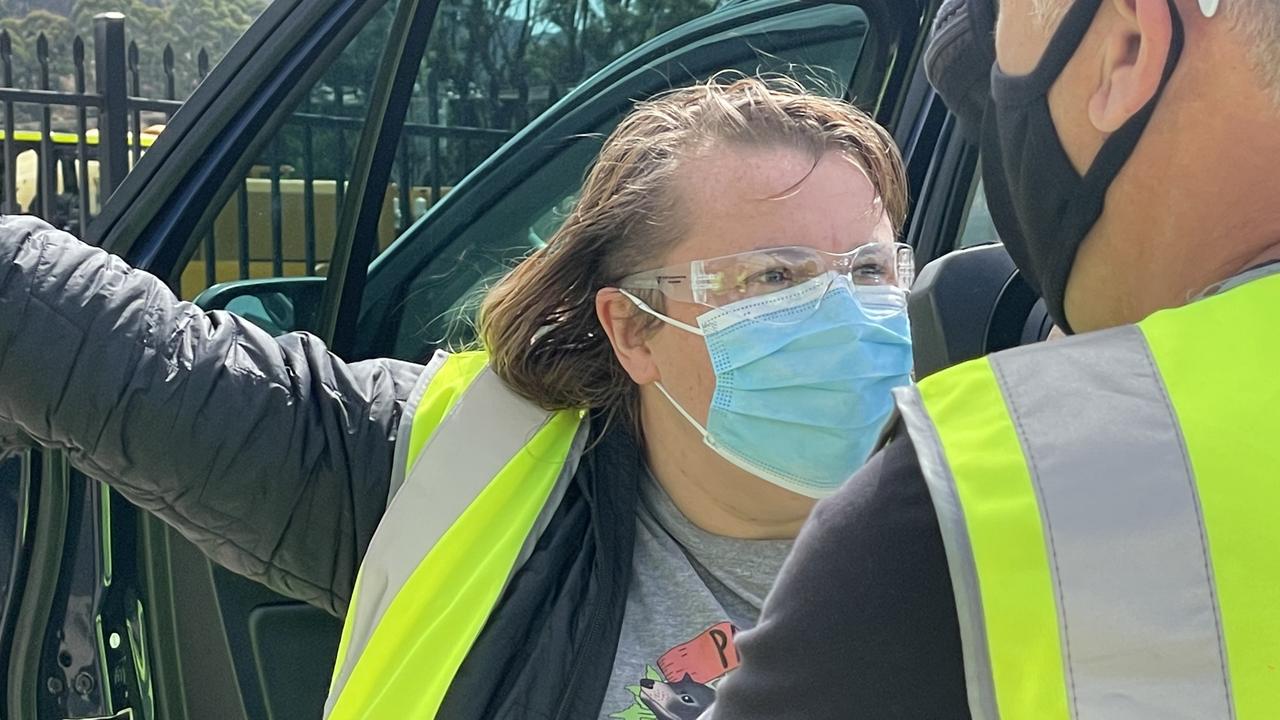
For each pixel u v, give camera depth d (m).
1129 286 0.85
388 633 1.36
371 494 1.55
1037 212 0.89
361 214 1.97
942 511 0.68
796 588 0.74
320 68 1.89
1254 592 0.64
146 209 1.82
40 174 3.39
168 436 1.50
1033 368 0.72
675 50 2.19
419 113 1.99
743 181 1.41
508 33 2.04
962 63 1.18
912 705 0.70
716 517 1.45
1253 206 0.77
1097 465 0.67
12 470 1.81
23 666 1.82
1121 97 0.79
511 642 1.32
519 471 1.42
